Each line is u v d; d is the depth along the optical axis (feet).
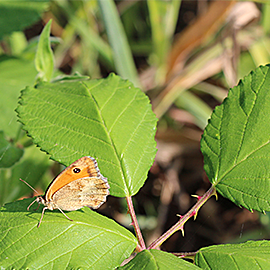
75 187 2.09
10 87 2.56
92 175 2.09
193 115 3.15
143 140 2.14
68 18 3.26
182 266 2.03
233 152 2.11
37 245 2.06
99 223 2.08
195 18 3.78
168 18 3.26
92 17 3.42
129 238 2.07
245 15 3.28
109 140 2.13
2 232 2.07
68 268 2.04
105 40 3.55
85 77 2.29
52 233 2.06
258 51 3.31
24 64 2.70
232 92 2.13
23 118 2.15
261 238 2.57
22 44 3.16
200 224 2.91
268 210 2.07
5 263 2.05
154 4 3.10
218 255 2.06
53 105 2.16
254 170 2.09
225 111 2.13
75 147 2.12
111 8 2.97
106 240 2.07
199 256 2.06
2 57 2.73
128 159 2.12
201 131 3.21
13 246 2.06
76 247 2.06
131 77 2.99
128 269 2.03
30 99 2.17
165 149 3.17
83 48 3.41
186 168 3.20
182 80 3.14
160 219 2.88
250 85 2.13
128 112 2.15
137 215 2.86
